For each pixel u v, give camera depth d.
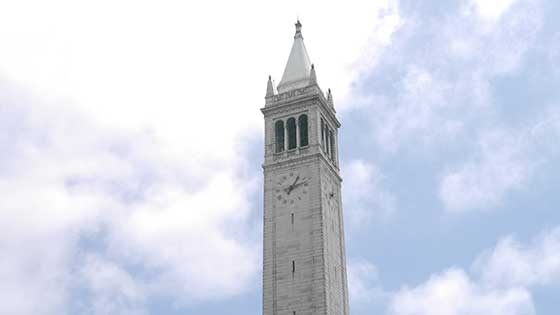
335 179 111.00
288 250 100.38
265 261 101.00
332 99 118.00
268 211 104.38
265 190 106.12
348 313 103.44
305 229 100.81
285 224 102.38
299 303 96.44
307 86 111.50
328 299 96.12
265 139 110.31
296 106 110.38
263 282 99.75
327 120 113.56
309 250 99.19
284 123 110.31
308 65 117.50
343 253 106.81
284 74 117.00
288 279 98.44
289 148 108.44
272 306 97.62
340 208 110.50
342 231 108.75
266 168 107.69
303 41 122.31
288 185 104.94
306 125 109.31
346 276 105.88
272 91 113.75
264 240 102.44
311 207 101.94
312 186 103.44
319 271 97.12
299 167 105.62
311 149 106.06
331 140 114.50
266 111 112.06
